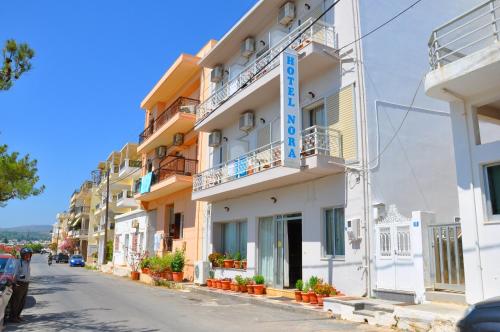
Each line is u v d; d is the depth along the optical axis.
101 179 62.03
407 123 13.02
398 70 13.28
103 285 21.72
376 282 11.27
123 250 35.62
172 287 20.34
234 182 16.56
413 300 10.05
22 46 11.42
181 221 24.73
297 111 13.09
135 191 31.30
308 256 13.80
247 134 18.53
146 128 31.88
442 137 13.61
